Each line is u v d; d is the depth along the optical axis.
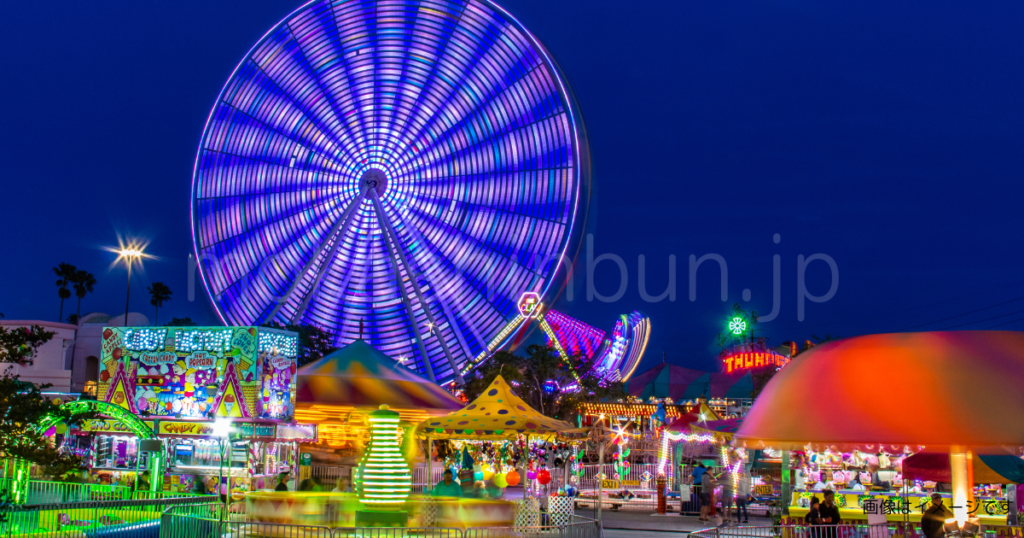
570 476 34.84
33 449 19.77
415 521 18.30
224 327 28.20
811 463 24.09
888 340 12.84
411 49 70.38
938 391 11.73
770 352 65.88
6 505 15.53
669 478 35.28
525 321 61.31
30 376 55.78
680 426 31.02
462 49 68.88
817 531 16.55
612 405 46.12
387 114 70.50
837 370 12.63
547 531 16.33
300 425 30.31
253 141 73.19
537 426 22.45
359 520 17.69
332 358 35.41
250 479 26.77
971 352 12.21
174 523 16.03
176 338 28.48
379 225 69.12
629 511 30.28
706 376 61.62
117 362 28.69
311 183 71.00
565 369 61.28
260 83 74.00
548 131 63.69
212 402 27.88
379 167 69.62
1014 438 11.07
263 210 71.69
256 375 27.88
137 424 24.67
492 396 24.09
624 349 76.50
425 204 68.25
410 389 34.66
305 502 18.47
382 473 18.16
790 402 12.59
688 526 25.14
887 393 11.95
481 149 66.75
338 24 72.25
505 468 35.22
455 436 22.77
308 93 72.31
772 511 24.11
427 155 69.00
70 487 21.31
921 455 19.59
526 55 65.56
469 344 64.12
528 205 63.34
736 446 13.46
